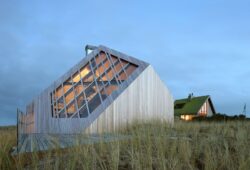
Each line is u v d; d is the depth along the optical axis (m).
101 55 23.59
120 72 21.62
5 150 7.87
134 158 6.30
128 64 22.58
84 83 21.27
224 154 6.73
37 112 20.59
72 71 22.12
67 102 20.31
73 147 7.27
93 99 19.47
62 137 11.55
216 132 12.71
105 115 17.81
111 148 7.12
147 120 19.75
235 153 7.14
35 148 7.39
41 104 20.56
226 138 9.41
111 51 23.31
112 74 21.52
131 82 20.33
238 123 17.39
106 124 17.75
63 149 7.56
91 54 23.47
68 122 18.20
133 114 20.03
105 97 19.55
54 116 19.50
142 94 21.31
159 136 8.16
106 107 18.05
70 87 21.02
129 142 8.43
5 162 6.67
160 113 23.64
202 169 6.29
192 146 7.83
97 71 21.89
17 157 6.90
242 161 6.00
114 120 18.31
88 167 5.77
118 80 20.89
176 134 10.79
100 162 5.96
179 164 6.04
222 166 6.20
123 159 6.71
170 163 5.96
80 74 21.89
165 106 24.69
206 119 37.56
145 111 21.38
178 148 7.44
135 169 5.84
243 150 6.82
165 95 24.84
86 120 17.44
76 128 16.62
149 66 22.48
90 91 20.25
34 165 6.26
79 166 6.12
